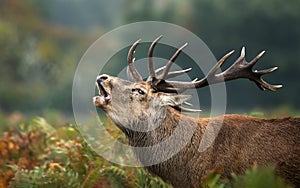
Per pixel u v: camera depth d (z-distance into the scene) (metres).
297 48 94.31
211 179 13.28
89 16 147.62
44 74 80.25
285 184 13.42
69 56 92.44
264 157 13.65
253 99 79.56
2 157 17.41
